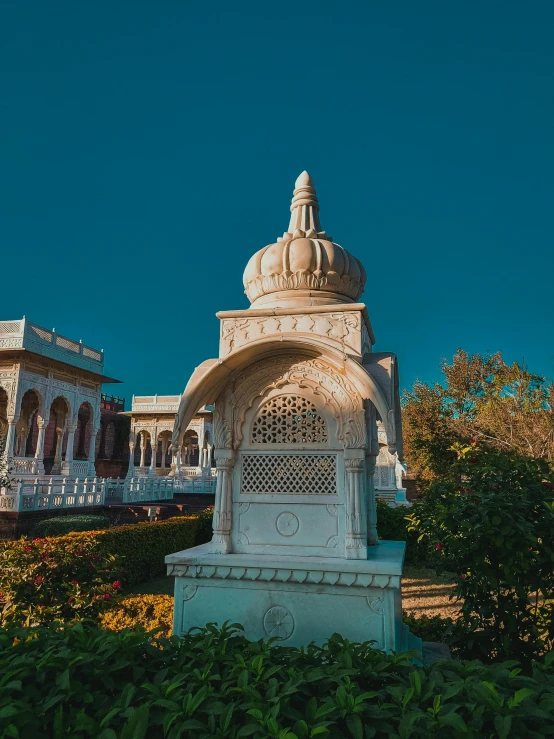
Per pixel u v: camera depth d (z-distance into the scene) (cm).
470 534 455
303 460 425
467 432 1730
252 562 395
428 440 2333
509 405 1543
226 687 255
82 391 2725
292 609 388
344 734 230
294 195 530
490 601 459
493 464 520
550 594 434
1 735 219
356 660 283
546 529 448
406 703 232
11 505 1541
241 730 213
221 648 298
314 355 434
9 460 2092
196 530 1387
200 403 439
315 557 402
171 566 410
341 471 415
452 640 483
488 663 457
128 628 320
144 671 274
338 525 407
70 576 609
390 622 370
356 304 424
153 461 3622
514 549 438
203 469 3509
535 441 1382
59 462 2828
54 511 1684
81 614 586
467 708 229
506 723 209
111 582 655
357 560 390
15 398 2241
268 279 479
